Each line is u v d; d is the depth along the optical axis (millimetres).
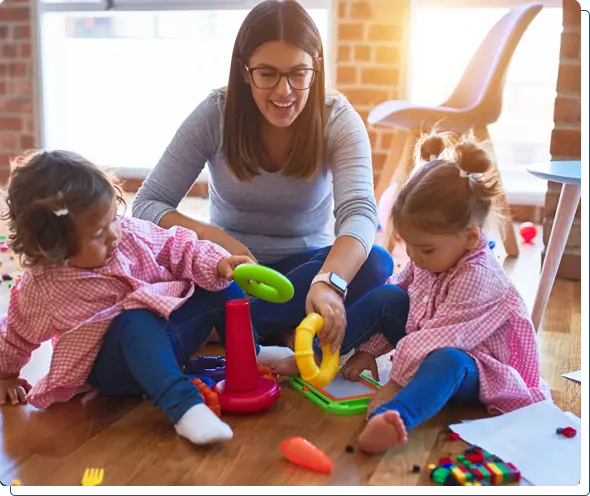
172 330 1469
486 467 1169
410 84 3305
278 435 1300
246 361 1383
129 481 1146
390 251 2586
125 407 1418
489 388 1369
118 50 3771
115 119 3838
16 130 3777
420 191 1390
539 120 3316
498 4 3189
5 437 1293
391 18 3225
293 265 1741
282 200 1707
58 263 1361
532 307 1988
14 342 1430
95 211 1317
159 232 1533
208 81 3719
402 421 1211
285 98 1514
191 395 1277
